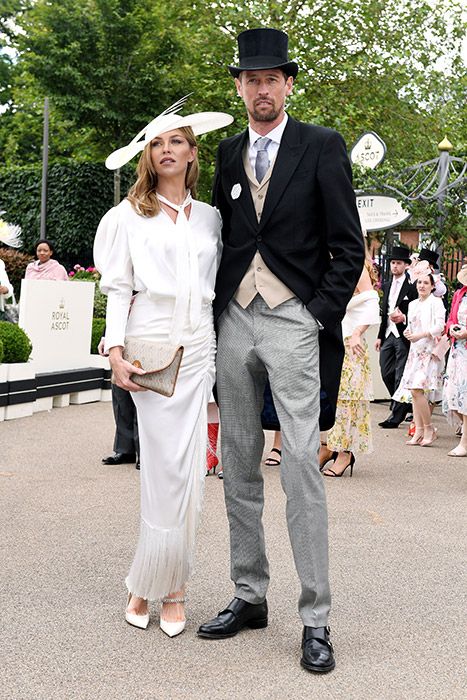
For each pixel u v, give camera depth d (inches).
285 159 159.8
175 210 164.9
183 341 162.2
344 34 881.5
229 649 159.3
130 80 837.8
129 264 163.9
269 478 306.7
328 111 847.1
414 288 449.7
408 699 141.6
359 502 277.4
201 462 166.6
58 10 821.9
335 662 154.9
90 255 1000.2
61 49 820.6
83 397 475.2
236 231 164.1
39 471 306.2
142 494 165.0
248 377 163.2
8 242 538.9
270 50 158.9
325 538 156.4
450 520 257.0
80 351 484.7
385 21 884.6
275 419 168.7
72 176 983.6
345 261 157.6
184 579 165.6
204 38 859.4
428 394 413.1
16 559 207.5
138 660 153.4
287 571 203.6
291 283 158.7
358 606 183.3
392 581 199.6
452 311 377.1
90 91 835.4
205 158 893.8
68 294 473.1
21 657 153.3
